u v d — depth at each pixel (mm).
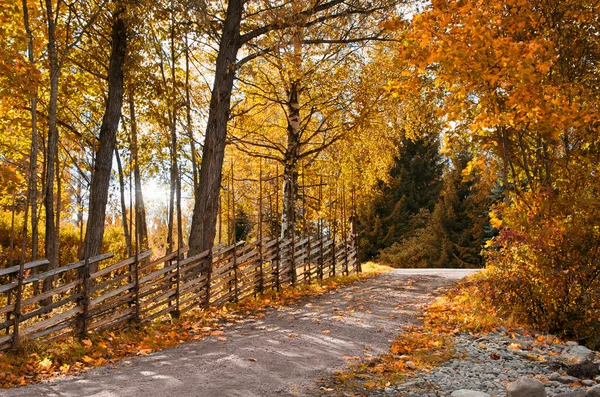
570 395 5203
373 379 5953
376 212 36625
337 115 17062
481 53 8328
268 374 6004
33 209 9891
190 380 5719
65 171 21453
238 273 11727
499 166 12961
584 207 9289
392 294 12992
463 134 11789
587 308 8734
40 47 10680
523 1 9289
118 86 12109
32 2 9680
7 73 8133
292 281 14258
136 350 7387
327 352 7117
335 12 14797
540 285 9148
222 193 19734
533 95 8555
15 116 13109
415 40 8719
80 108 15539
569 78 11773
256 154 17344
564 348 7801
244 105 19125
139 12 11133
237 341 7797
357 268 19688
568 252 8969
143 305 9031
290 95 17453
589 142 11539
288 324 9164
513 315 9352
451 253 34125
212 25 13438
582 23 11172
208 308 10508
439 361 6809
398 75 15391
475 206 34156
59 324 7535
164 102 12414
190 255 12289
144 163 15945
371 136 19828
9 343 6785
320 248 16344
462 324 8992
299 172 19266
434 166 39656
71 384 5625
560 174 11195
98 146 11859
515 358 7121
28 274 12344
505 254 9695
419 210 38000
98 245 11766
